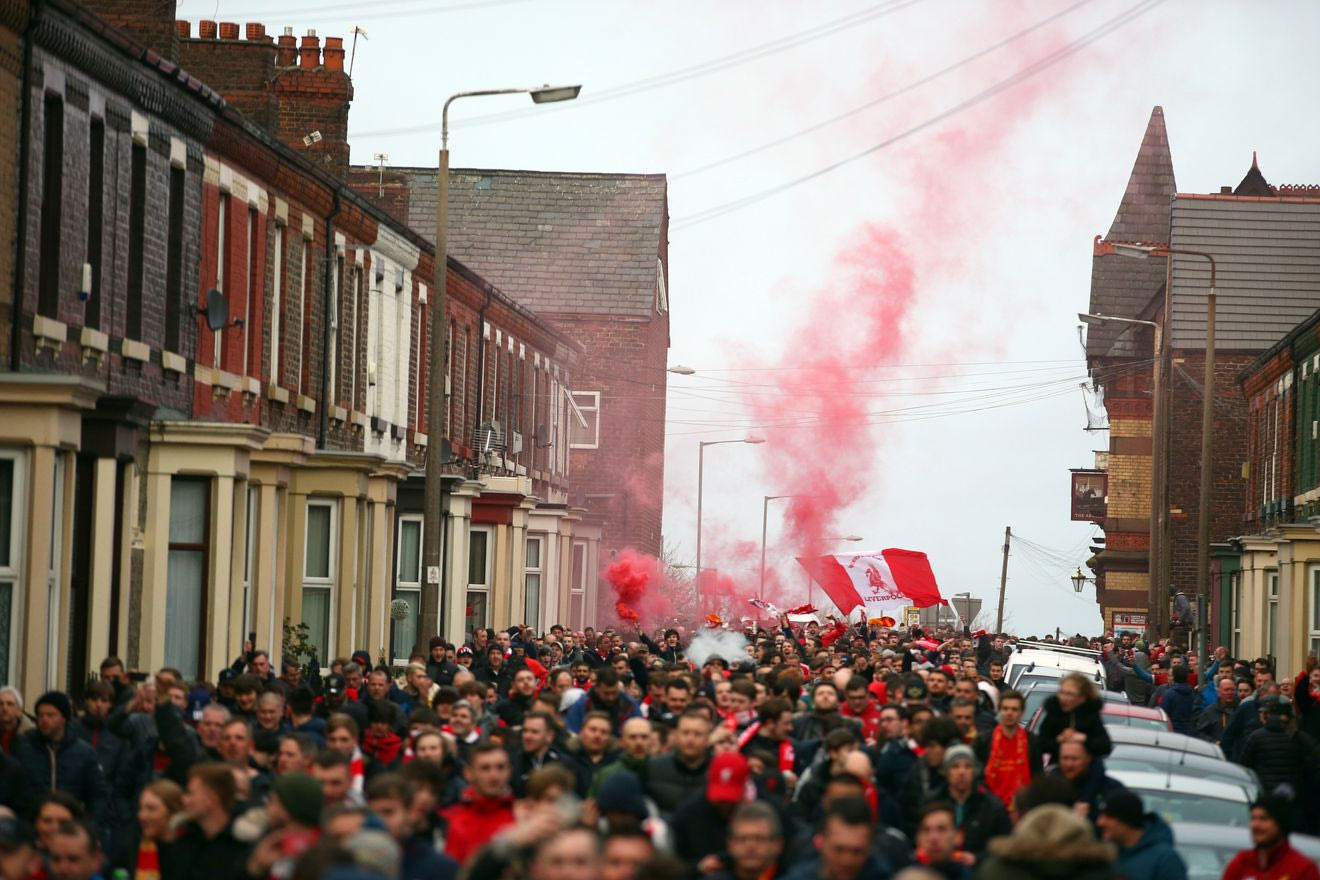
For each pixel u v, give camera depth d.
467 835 24.33
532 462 119.69
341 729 29.67
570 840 15.54
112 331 54.59
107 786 31.39
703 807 23.92
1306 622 85.00
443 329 61.50
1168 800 30.06
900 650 69.69
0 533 43.97
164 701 31.23
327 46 89.31
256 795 27.12
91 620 48.62
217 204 63.41
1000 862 19.36
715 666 50.03
